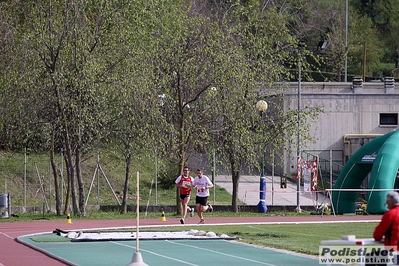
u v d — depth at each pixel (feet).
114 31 215.51
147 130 220.84
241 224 185.16
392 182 232.12
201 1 369.50
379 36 621.72
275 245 126.00
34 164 304.30
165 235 146.20
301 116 253.85
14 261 107.76
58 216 226.99
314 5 572.51
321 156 345.92
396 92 396.98
